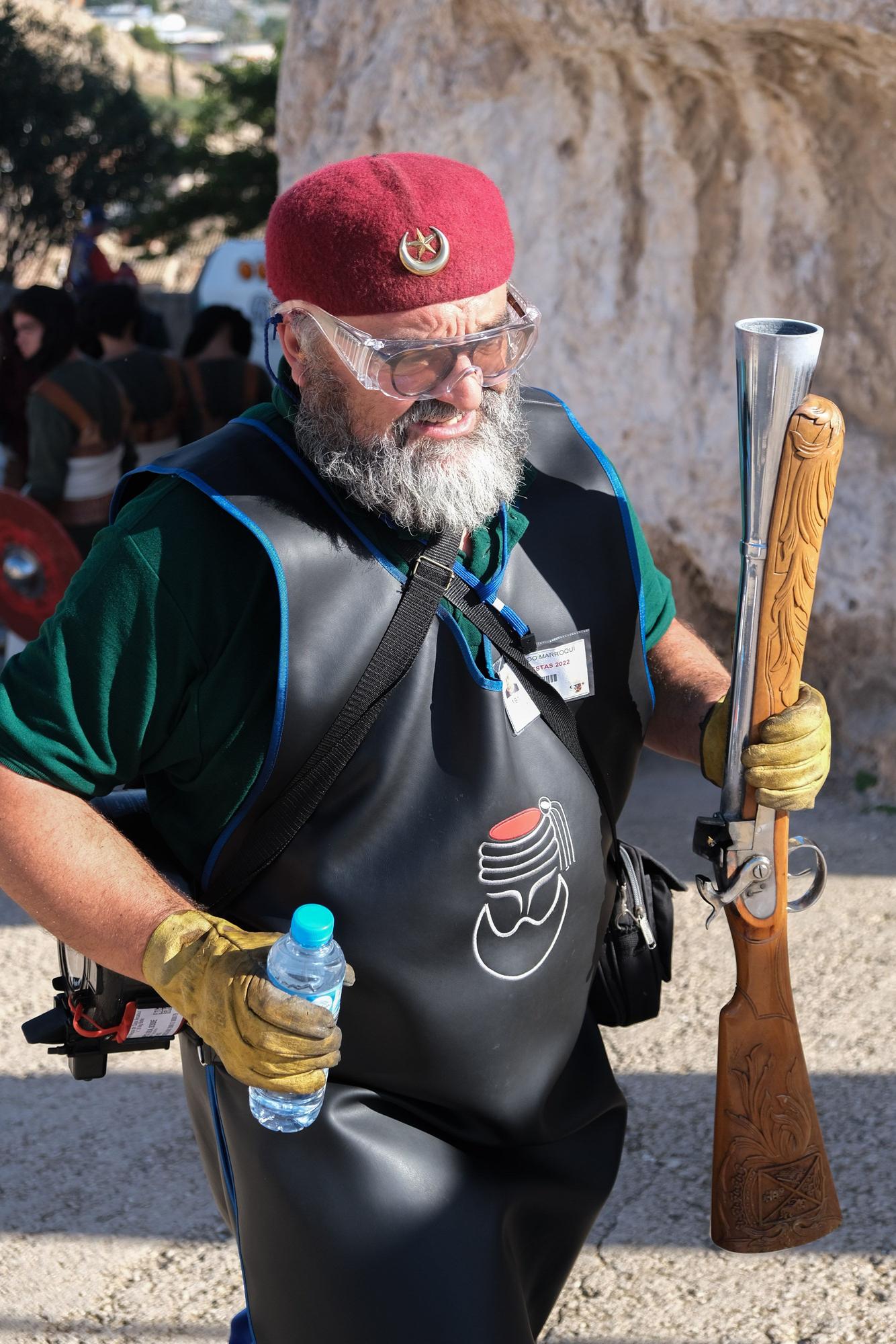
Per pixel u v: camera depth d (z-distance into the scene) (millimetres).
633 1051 2840
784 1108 1728
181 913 1366
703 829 1655
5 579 4594
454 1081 1509
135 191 21406
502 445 1419
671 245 3836
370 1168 1460
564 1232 1641
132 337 4980
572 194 3863
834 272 3717
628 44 3463
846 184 3602
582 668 1529
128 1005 1602
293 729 1374
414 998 1455
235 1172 1531
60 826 1389
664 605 1729
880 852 3557
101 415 4551
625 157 3789
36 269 22156
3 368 4793
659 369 3936
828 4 3123
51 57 21328
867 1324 2102
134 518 1394
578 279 3936
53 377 4512
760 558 1520
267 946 1322
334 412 1387
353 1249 1435
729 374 3875
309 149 4137
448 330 1332
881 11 3092
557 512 1552
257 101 20219
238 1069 1299
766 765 1567
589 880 1556
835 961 3068
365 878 1420
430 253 1311
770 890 1658
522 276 3992
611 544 1576
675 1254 2287
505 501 1484
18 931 3543
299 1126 1404
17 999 3207
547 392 1690
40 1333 2215
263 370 5059
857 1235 2283
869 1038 2789
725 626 4266
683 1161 2508
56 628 1379
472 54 3750
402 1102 1526
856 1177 2414
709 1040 2857
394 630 1383
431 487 1360
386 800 1408
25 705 1378
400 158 1380
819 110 3508
